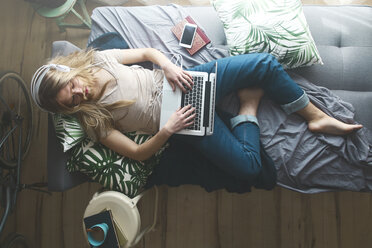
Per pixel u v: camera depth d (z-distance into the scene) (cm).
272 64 117
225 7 128
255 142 120
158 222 162
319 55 127
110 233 105
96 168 113
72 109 108
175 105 114
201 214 161
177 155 127
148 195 164
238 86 124
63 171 117
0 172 130
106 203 110
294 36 119
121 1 177
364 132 121
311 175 120
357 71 126
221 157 117
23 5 185
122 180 112
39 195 170
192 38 134
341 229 154
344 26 130
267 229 158
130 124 119
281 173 122
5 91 174
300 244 155
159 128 118
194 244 160
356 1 162
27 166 172
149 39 138
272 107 128
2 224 117
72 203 168
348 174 118
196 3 175
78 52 119
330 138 120
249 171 116
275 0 124
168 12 139
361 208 155
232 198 161
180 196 163
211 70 121
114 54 122
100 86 113
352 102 125
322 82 128
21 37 183
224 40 138
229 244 158
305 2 168
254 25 122
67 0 148
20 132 142
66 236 166
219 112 131
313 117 121
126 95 115
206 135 116
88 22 171
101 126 111
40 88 105
